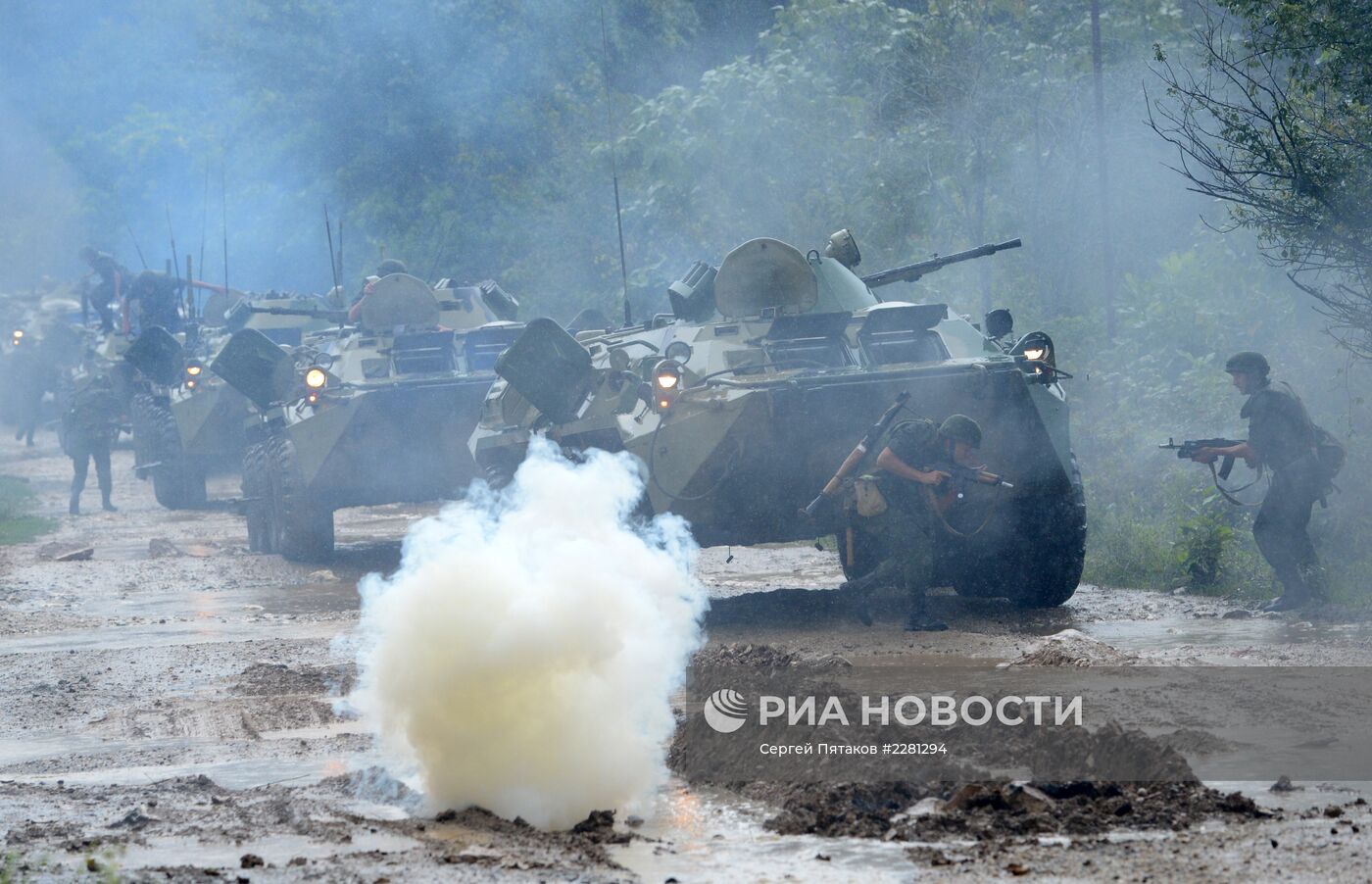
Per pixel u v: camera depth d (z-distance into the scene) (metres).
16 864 18.56
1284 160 44.28
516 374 43.28
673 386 39.47
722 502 40.00
